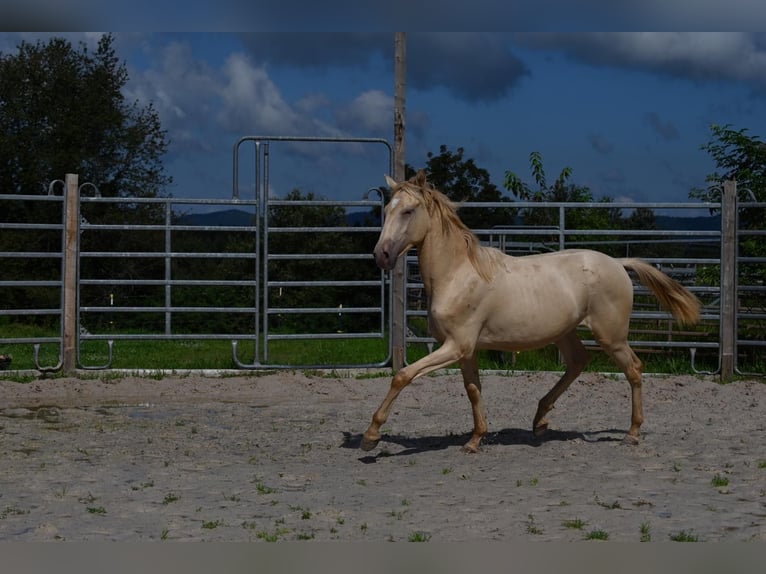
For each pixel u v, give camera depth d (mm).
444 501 5926
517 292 7316
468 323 7262
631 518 5477
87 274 25578
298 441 8234
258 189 12227
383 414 7262
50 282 12086
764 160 14438
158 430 8750
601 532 5121
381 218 12406
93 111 29266
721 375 12148
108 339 12281
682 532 5125
